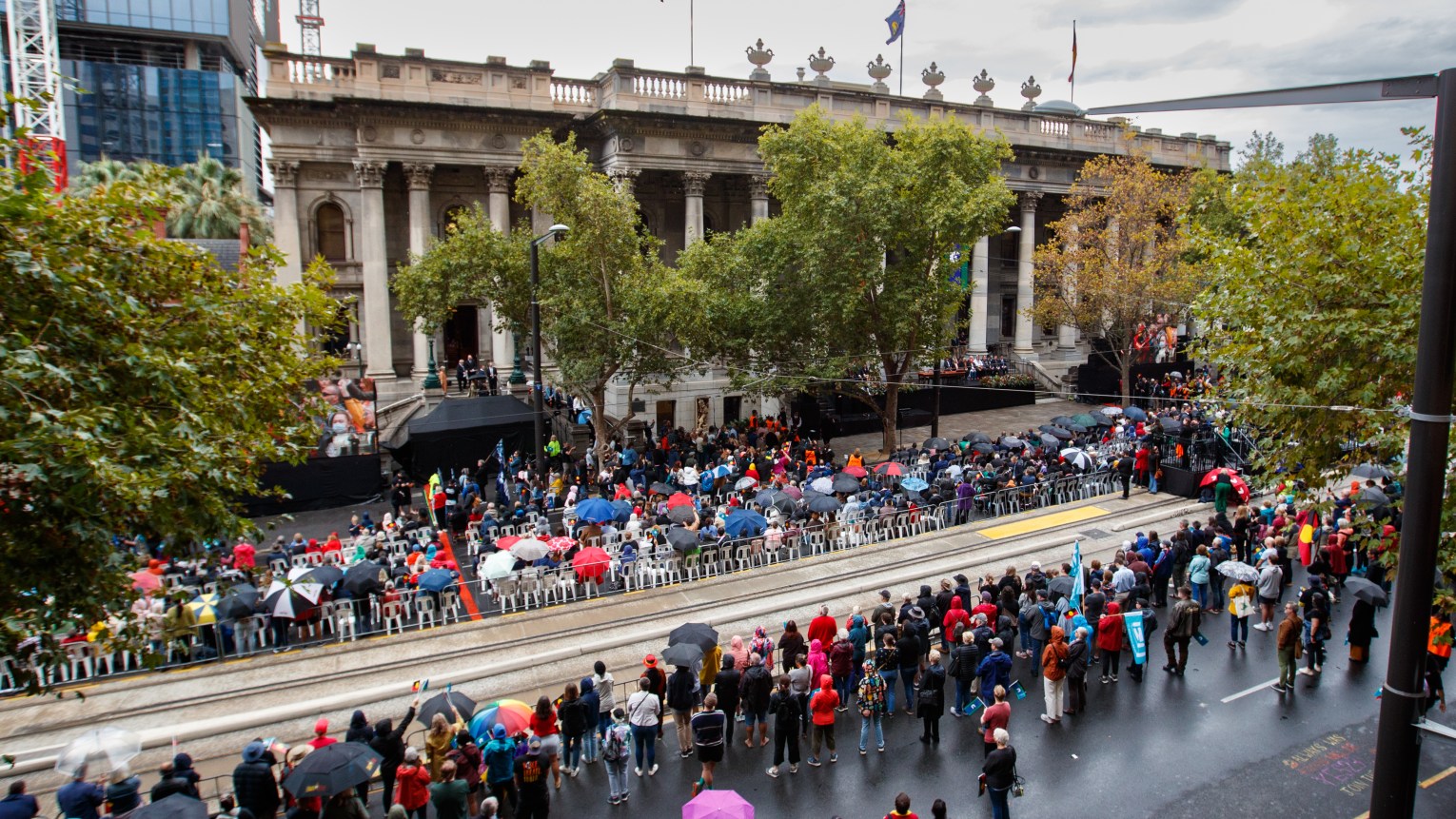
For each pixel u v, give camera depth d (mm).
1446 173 5941
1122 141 56750
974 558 23172
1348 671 17562
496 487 30484
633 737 13898
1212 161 61594
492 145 42094
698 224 45094
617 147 42844
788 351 34375
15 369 8953
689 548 21141
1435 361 6145
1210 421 31469
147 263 12609
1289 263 14992
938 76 51344
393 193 43844
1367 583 16828
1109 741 14906
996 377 49781
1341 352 14305
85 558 9969
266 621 18703
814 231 32125
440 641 18703
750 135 45312
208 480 11406
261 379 13812
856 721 15633
